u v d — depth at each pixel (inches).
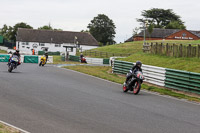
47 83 735.1
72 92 613.0
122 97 597.9
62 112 414.6
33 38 4904.0
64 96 553.0
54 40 4916.3
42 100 496.7
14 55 978.1
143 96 641.6
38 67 1320.1
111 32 5994.1
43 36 4948.3
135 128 351.6
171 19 5615.2
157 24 5570.9
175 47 1302.9
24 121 355.6
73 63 2022.6
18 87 629.0
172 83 792.3
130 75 677.3
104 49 3777.1
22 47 4867.1
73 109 439.2
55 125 344.5
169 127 366.3
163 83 831.1
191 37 4697.3
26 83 703.7
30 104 457.1
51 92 591.5
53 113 404.8
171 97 661.3
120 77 1067.3
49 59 1937.7
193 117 442.3
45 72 1059.3
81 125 350.6
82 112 422.3
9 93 545.3
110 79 944.9
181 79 762.2
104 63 2410.2
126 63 1112.8
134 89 667.4
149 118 411.5
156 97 642.2
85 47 4960.6
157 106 519.2
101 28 5935.0
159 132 339.9
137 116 419.8
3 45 4266.7
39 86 669.3
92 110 440.8
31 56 1811.0
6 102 460.4
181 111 488.4
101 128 342.0
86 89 679.7
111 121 379.2
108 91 679.7
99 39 5880.9
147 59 1395.2
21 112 400.5
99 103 505.4
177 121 404.8
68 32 5078.7
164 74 831.1
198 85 706.8
